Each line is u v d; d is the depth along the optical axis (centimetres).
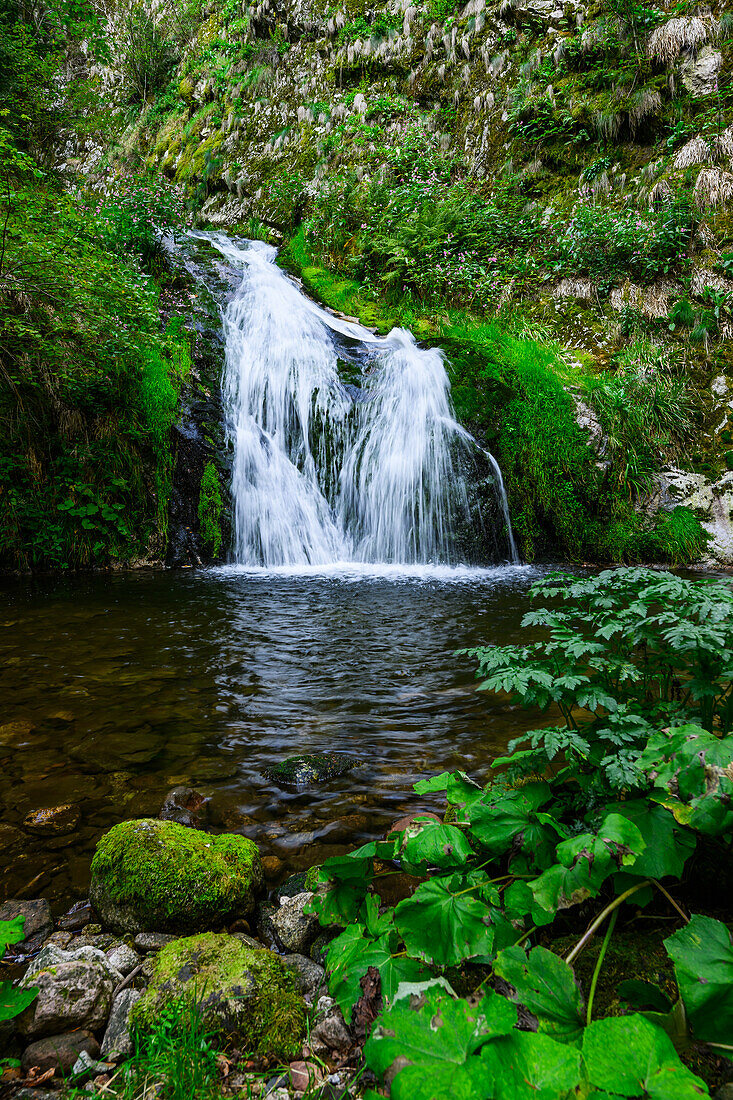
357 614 499
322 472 836
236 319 927
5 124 1324
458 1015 92
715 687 154
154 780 239
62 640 420
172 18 1948
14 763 252
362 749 266
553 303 1010
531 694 170
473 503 786
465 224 1098
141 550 732
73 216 662
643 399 830
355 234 1213
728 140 987
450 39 1339
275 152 1509
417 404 834
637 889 131
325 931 156
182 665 372
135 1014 124
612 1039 87
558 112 1157
